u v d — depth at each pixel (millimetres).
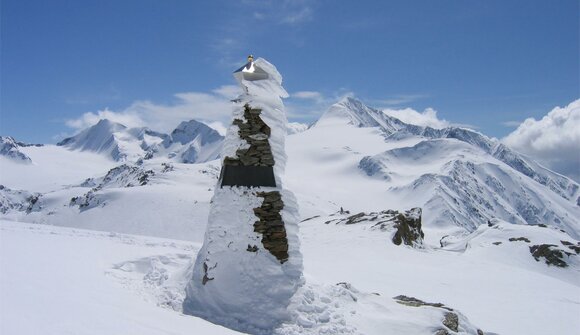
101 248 25469
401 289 27984
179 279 18344
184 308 16734
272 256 17375
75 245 25672
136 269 21203
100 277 18297
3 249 20641
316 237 50938
